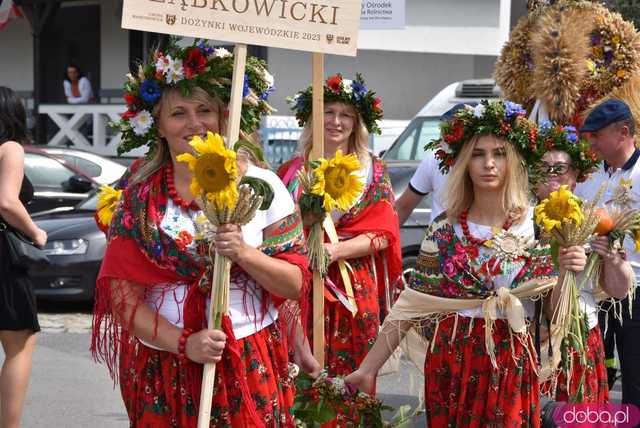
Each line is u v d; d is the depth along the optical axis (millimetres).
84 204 13617
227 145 4375
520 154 5383
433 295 5332
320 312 6453
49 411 8508
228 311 4273
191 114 4484
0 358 9867
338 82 7320
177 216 4348
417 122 15258
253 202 4168
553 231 5129
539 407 5258
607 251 5375
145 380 4410
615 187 6570
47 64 30625
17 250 6637
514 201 5312
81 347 10969
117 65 29469
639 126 6926
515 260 5223
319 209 6223
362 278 7133
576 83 7219
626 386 6586
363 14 10109
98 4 29578
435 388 5348
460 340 5266
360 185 5988
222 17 4488
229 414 4340
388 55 26203
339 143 7340
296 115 7605
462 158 5383
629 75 7223
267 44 4582
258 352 4418
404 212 8125
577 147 6152
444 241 5332
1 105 6770
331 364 6992
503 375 5176
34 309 6789
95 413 8500
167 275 4316
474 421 5199
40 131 29500
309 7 4664
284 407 4559
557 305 5195
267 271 4270
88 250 12195
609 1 18953
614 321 6621
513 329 5148
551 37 7230
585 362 5387
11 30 31219
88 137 28969
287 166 7461
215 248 4223
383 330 5543
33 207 14297
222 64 4520
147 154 4641
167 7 4430
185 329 4266
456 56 26797
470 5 24609
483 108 5332
